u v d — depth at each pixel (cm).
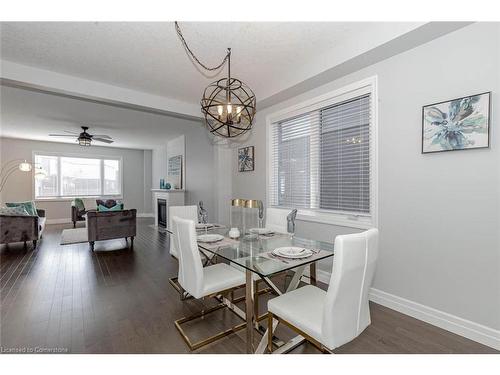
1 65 267
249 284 167
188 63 277
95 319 211
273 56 263
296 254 176
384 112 233
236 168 453
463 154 186
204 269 218
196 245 176
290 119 349
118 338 184
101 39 231
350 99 267
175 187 692
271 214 287
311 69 271
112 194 848
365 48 219
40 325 201
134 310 227
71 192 776
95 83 323
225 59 266
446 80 193
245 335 189
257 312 210
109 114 456
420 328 196
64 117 476
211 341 179
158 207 695
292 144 347
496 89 170
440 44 196
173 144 711
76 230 622
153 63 277
